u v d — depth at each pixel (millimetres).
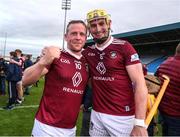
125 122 3025
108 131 3062
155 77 3514
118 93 2992
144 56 37844
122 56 2947
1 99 13305
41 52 2924
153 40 34344
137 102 2785
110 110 3027
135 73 2857
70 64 3010
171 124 4012
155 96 3338
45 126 2984
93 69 3105
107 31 3012
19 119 9195
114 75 2977
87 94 4898
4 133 7406
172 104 3975
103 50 3021
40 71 2867
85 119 5215
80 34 3010
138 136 2738
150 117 2967
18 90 11484
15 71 10828
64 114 3002
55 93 2990
